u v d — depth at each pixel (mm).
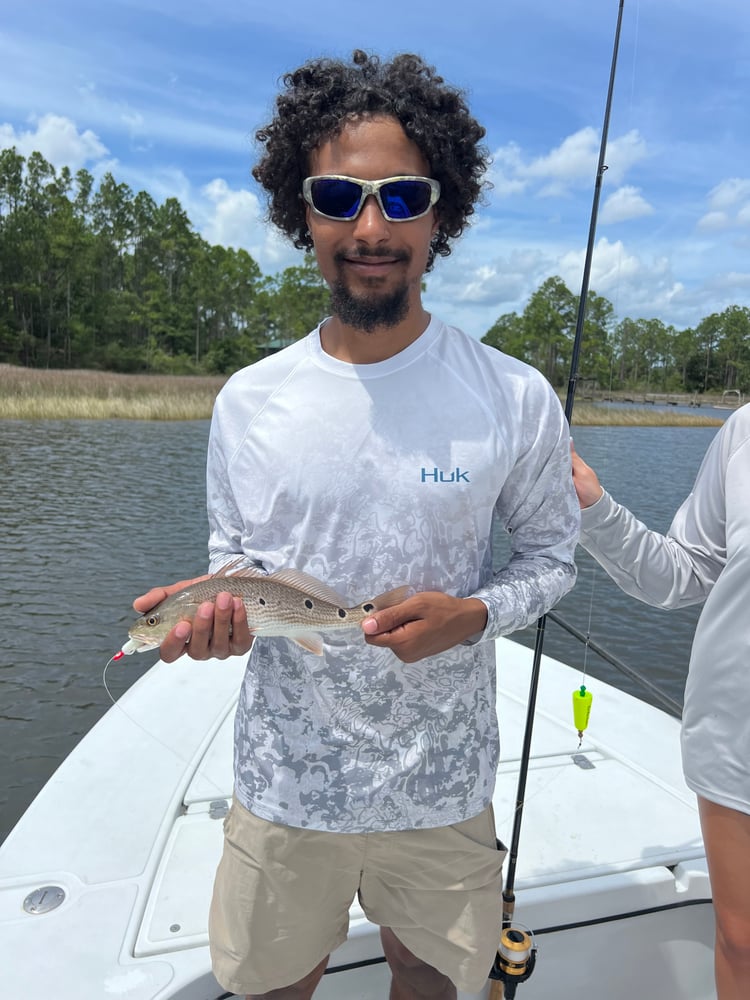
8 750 4723
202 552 9367
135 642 1360
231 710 2779
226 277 68188
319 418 1367
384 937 1620
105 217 66312
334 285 1362
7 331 56031
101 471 15391
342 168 1332
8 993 1514
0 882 1838
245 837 1454
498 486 1389
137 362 60031
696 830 2156
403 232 1320
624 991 1973
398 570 1368
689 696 1587
